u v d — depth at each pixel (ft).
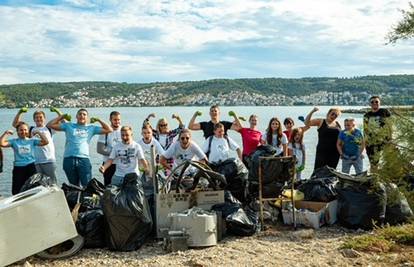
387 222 24.81
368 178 24.64
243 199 26.58
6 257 18.74
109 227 21.38
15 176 28.37
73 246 21.12
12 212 18.90
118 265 19.54
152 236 23.36
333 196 25.89
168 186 24.43
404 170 18.69
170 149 26.99
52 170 29.27
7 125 119.14
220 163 26.94
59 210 19.92
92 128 29.35
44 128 29.37
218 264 19.21
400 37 18.78
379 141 19.12
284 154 31.04
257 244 22.07
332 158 31.60
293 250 21.17
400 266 18.60
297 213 25.25
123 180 22.91
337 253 20.65
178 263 19.51
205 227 21.49
